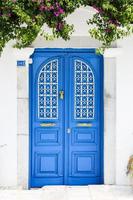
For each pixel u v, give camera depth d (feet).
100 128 34.71
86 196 32.19
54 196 32.24
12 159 34.06
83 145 34.83
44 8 27.73
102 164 34.71
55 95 34.65
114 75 34.17
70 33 30.58
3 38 28.53
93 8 31.58
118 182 34.24
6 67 33.81
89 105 34.76
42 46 34.19
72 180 34.73
